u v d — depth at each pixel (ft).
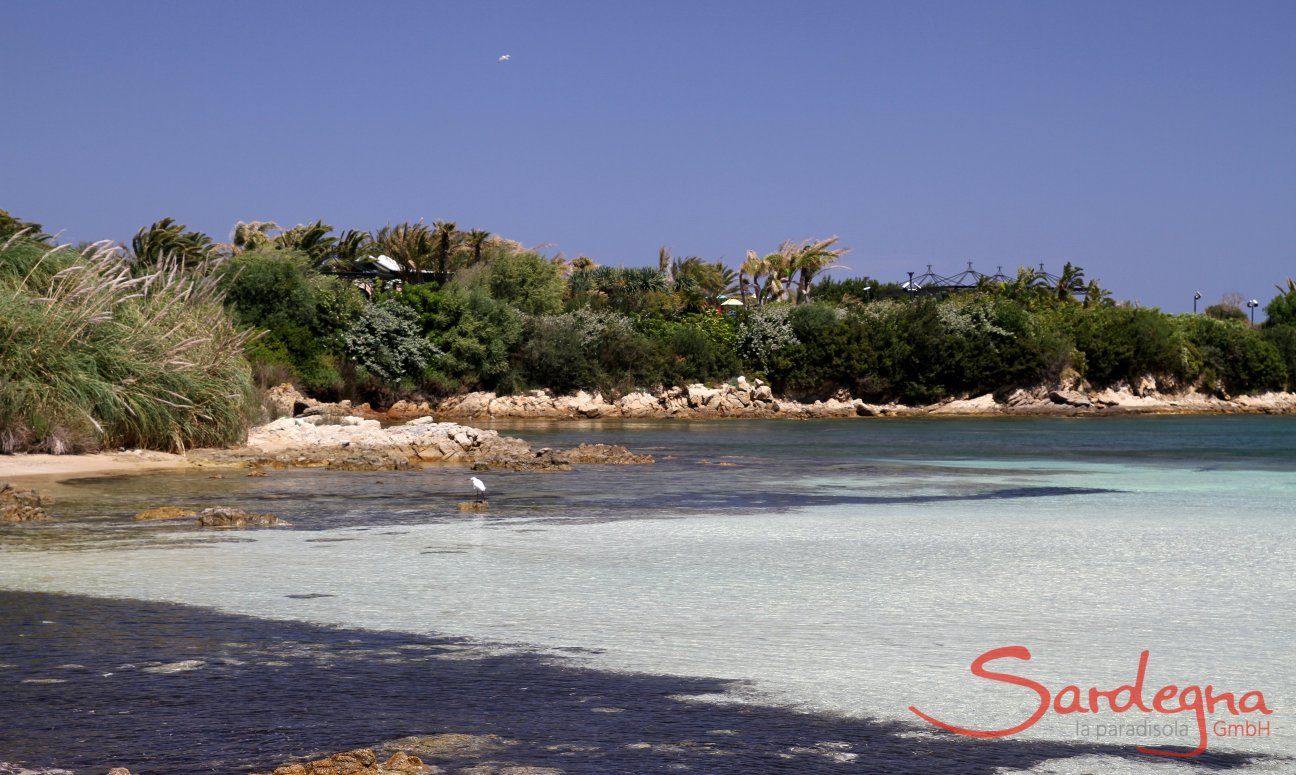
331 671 29.14
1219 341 343.26
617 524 60.13
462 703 26.40
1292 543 52.47
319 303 238.07
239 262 229.86
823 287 384.47
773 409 271.28
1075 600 38.22
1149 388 320.91
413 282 304.71
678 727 24.70
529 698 26.81
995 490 83.41
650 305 320.09
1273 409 321.52
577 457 112.16
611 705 26.27
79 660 30.17
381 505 69.51
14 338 94.84
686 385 276.82
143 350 104.06
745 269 360.89
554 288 303.27
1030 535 55.52
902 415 280.51
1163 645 31.60
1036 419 266.57
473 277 289.33
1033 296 353.72
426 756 22.89
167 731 24.38
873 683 27.96
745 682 28.07
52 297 97.30
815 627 34.04
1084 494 80.33
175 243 227.81
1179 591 39.86
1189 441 165.68
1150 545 51.93
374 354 242.58
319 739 23.90
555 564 45.96
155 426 102.58
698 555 48.57
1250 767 22.34
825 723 24.97
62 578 42.27
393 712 25.73
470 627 34.09
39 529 56.80
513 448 116.37
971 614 35.91
